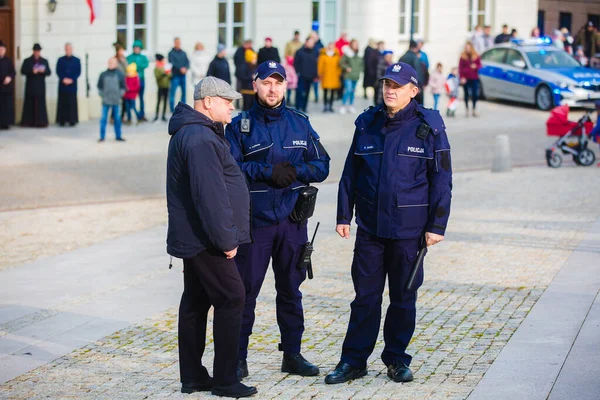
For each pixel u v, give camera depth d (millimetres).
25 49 24438
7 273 11000
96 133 23234
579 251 11352
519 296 9367
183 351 6695
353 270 6918
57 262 11547
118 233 13312
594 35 37969
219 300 6512
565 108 19188
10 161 19281
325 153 7133
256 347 7973
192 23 27469
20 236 13141
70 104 24297
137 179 17688
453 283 10016
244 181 6527
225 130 7027
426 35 33281
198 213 6270
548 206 14727
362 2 30203
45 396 6734
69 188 16719
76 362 7613
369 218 6793
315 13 29797
